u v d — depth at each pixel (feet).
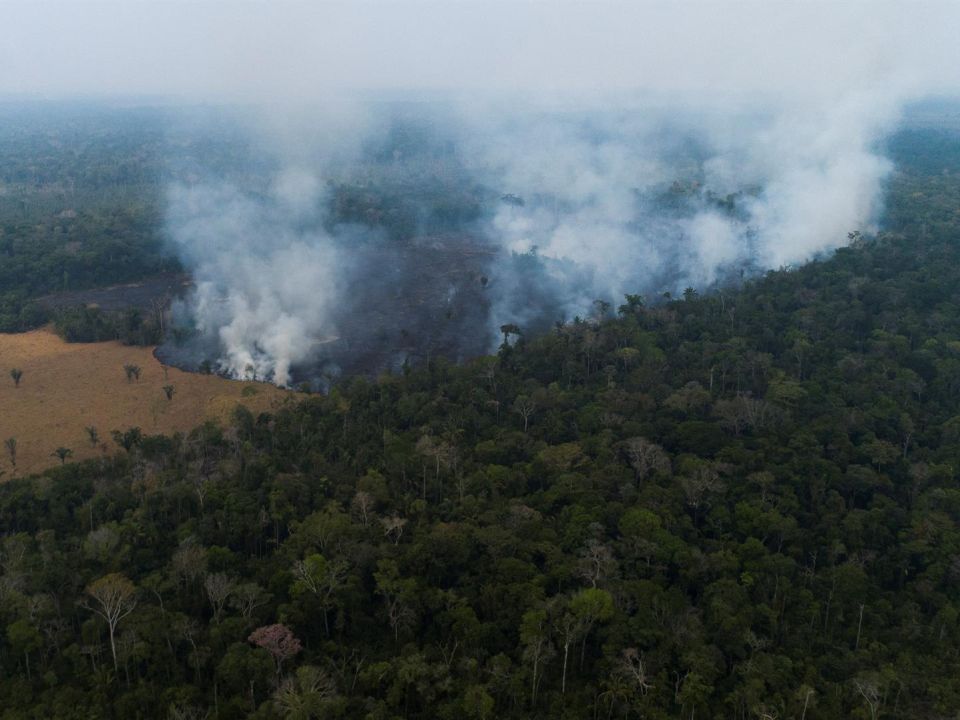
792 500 346.54
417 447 395.55
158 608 280.31
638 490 361.30
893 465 382.63
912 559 321.11
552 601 272.31
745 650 271.28
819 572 315.58
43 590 293.02
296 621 275.39
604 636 269.23
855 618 291.99
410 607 284.41
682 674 259.19
